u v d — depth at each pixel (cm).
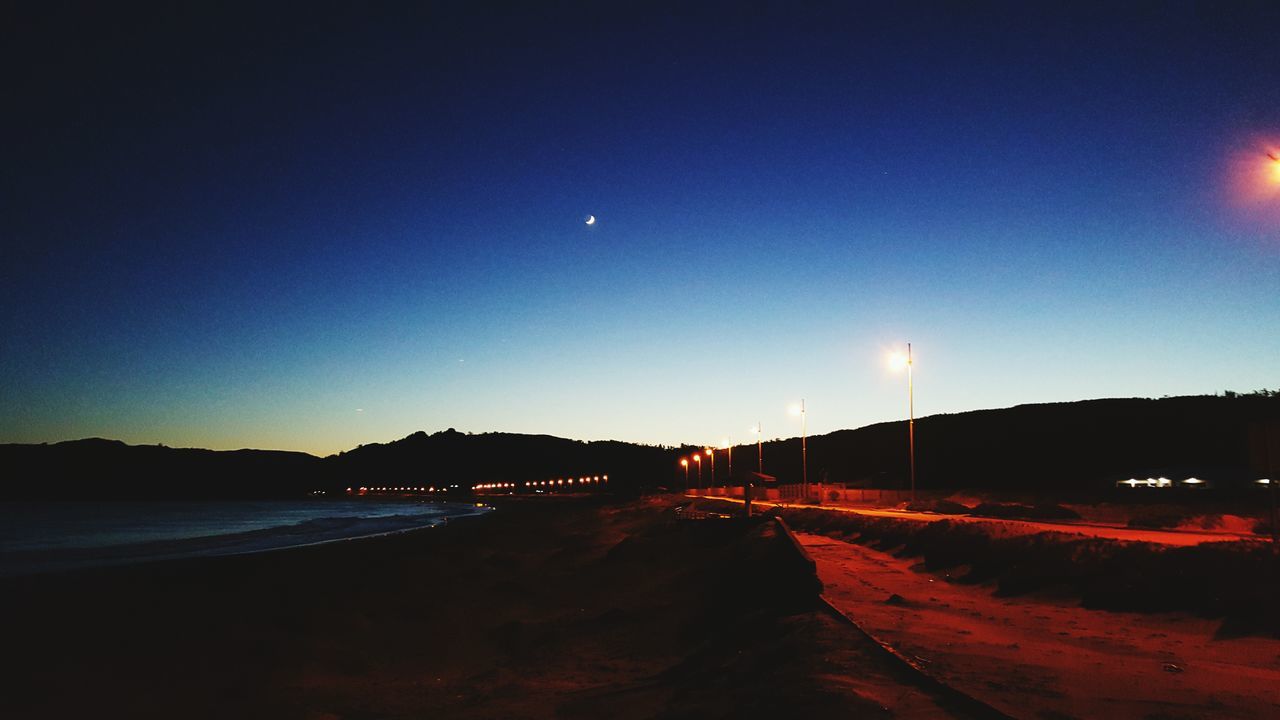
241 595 3612
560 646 2373
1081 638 1298
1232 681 963
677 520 6712
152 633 2755
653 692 1477
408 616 3084
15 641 2661
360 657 2469
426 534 8500
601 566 4522
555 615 3095
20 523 12281
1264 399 10975
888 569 2652
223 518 14562
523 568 4878
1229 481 7594
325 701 1950
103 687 2138
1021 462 11006
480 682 1998
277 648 2530
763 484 10456
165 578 4316
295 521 13312
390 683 2147
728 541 4969
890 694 909
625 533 7475
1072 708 824
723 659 1509
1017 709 820
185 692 2089
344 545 6856
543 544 7194
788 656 1191
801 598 1855
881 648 1159
